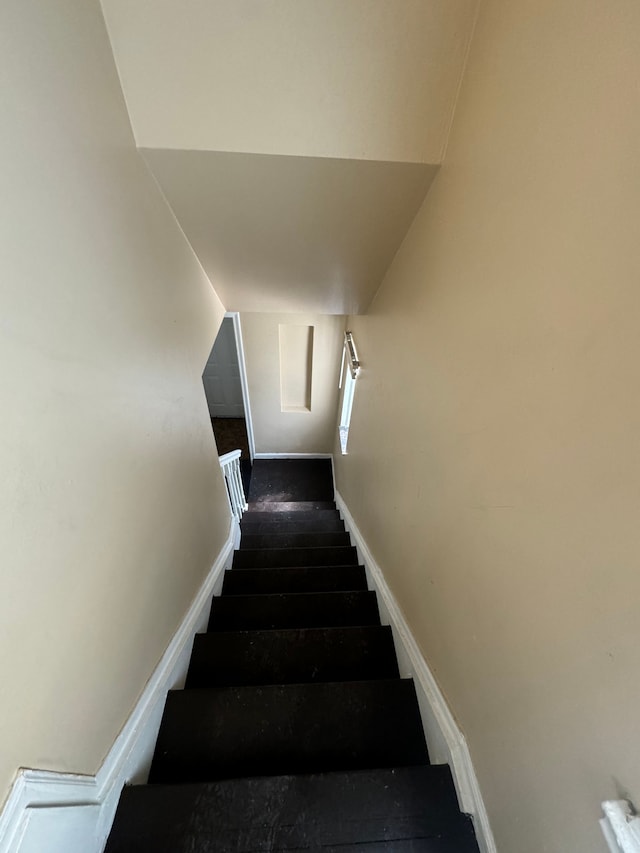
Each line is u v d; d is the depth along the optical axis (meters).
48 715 0.65
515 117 0.71
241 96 0.98
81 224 0.75
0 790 0.55
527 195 0.67
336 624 1.70
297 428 4.53
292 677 1.37
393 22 0.89
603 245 0.49
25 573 0.59
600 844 0.50
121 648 0.92
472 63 0.89
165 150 1.04
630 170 0.45
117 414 0.90
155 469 1.13
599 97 0.50
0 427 0.53
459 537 0.96
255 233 1.43
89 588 0.77
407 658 1.29
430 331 1.19
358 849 0.83
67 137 0.70
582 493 0.54
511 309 0.73
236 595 1.91
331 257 1.62
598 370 0.51
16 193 0.56
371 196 1.22
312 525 3.13
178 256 1.37
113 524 0.88
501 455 0.76
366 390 2.34
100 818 0.79
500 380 0.77
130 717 0.96
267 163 1.09
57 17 0.68
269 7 0.88
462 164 0.95
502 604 0.76
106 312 0.85
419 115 1.01
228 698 1.17
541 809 0.63
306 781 0.92
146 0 0.86
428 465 1.20
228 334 4.23
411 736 1.11
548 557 0.62
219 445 4.58
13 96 0.56
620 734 0.48
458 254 0.98
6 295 0.54
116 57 0.91
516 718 0.71
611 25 0.48
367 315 2.31
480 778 0.84
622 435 0.47
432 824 0.86
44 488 0.63
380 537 1.89
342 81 0.97
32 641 0.61
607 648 0.50
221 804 0.88
